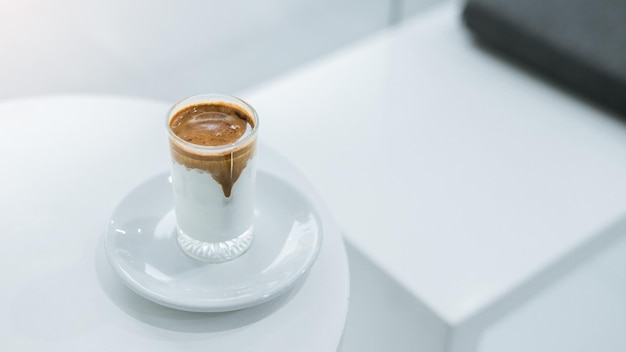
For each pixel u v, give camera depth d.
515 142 1.11
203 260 0.69
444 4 1.45
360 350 0.89
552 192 1.04
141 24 1.15
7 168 0.77
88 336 0.66
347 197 1.02
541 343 0.91
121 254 0.69
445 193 1.04
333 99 1.18
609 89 1.12
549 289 0.96
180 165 0.66
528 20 1.19
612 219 1.02
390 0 1.38
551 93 1.20
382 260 0.96
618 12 1.15
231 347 0.65
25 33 1.09
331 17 1.32
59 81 1.13
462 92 1.20
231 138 0.68
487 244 0.98
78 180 0.77
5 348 0.65
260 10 1.24
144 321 0.67
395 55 1.29
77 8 1.11
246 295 0.66
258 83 1.30
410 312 0.92
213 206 0.67
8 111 0.83
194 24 1.18
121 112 0.84
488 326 0.92
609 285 0.97
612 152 1.10
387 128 1.13
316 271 0.71
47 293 0.68
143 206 0.73
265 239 0.71
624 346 0.91
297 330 0.67
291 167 0.80
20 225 0.73
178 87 1.22
